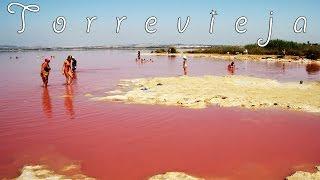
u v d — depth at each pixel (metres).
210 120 15.41
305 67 44.91
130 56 79.50
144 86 24.86
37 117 15.88
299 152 11.36
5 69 41.44
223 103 18.88
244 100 19.41
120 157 10.89
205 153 11.23
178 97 20.03
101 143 12.20
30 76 33.09
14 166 10.20
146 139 12.66
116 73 36.16
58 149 11.62
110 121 15.16
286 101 19.11
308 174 9.27
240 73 36.53
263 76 33.34
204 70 40.38
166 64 51.12
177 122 15.03
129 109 17.48
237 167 10.09
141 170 9.88
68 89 24.14
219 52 83.19
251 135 13.20
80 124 14.68
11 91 23.30
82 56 81.25
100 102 19.27
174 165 10.25
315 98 20.08
